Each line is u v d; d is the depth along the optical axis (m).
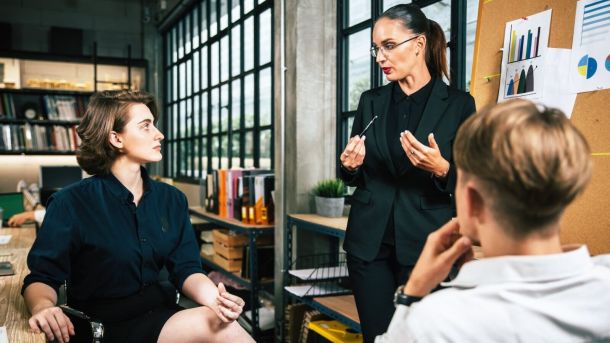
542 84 1.68
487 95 1.90
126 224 1.78
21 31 6.91
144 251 1.78
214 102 5.93
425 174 1.67
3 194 4.12
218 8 5.73
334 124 3.65
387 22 1.69
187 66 6.83
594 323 0.68
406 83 1.75
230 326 1.66
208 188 4.48
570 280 0.68
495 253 0.72
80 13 7.23
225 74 5.62
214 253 4.29
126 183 1.84
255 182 3.72
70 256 1.71
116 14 7.45
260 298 4.31
